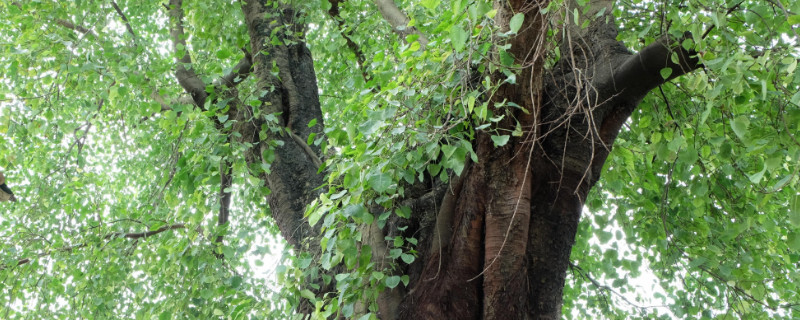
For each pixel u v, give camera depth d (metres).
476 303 2.77
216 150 3.77
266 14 4.54
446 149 2.47
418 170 2.71
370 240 3.15
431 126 2.59
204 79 3.99
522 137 2.81
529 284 2.82
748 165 4.19
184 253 4.07
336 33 5.21
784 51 2.49
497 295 2.70
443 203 3.08
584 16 3.37
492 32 2.55
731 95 2.88
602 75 3.05
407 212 2.85
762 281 4.34
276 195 3.97
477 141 2.89
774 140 2.65
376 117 2.50
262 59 4.52
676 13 2.68
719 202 4.55
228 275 4.15
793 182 2.38
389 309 2.94
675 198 4.48
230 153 3.82
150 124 7.01
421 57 2.70
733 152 3.82
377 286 2.84
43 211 6.05
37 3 4.39
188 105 4.01
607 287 5.61
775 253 4.99
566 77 3.16
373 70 3.07
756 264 4.39
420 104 2.67
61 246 5.45
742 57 2.44
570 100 3.06
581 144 2.98
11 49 4.49
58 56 4.24
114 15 5.30
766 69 2.67
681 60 2.86
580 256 6.15
